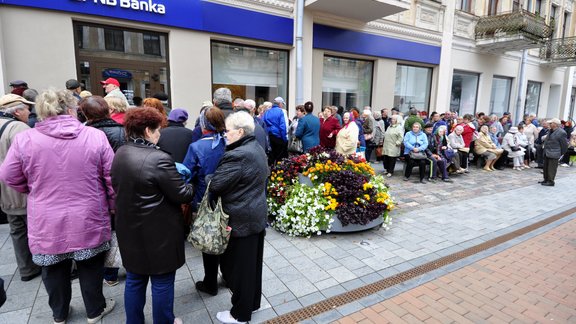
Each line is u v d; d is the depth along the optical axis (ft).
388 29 32.83
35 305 8.70
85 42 19.56
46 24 17.81
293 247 12.70
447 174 25.43
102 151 7.41
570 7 54.70
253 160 7.43
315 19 28.09
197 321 8.23
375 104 34.17
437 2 36.11
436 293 9.77
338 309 8.89
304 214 13.50
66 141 6.91
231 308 8.20
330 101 32.37
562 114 60.08
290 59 28.02
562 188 23.88
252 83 27.32
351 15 29.04
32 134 6.85
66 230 7.02
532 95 54.13
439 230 14.87
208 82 23.68
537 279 10.67
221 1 23.20
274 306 8.98
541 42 39.75
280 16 26.13
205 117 10.28
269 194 14.96
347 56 31.83
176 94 22.48
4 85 16.92
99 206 7.43
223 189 7.32
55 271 7.55
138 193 6.39
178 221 7.01
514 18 38.04
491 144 30.42
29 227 7.07
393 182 24.22
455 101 41.83
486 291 9.93
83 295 7.86
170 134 11.32
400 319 8.54
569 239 14.02
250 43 25.85
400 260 11.80
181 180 6.82
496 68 44.70
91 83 20.06
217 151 10.05
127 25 20.24
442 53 37.86
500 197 20.86
